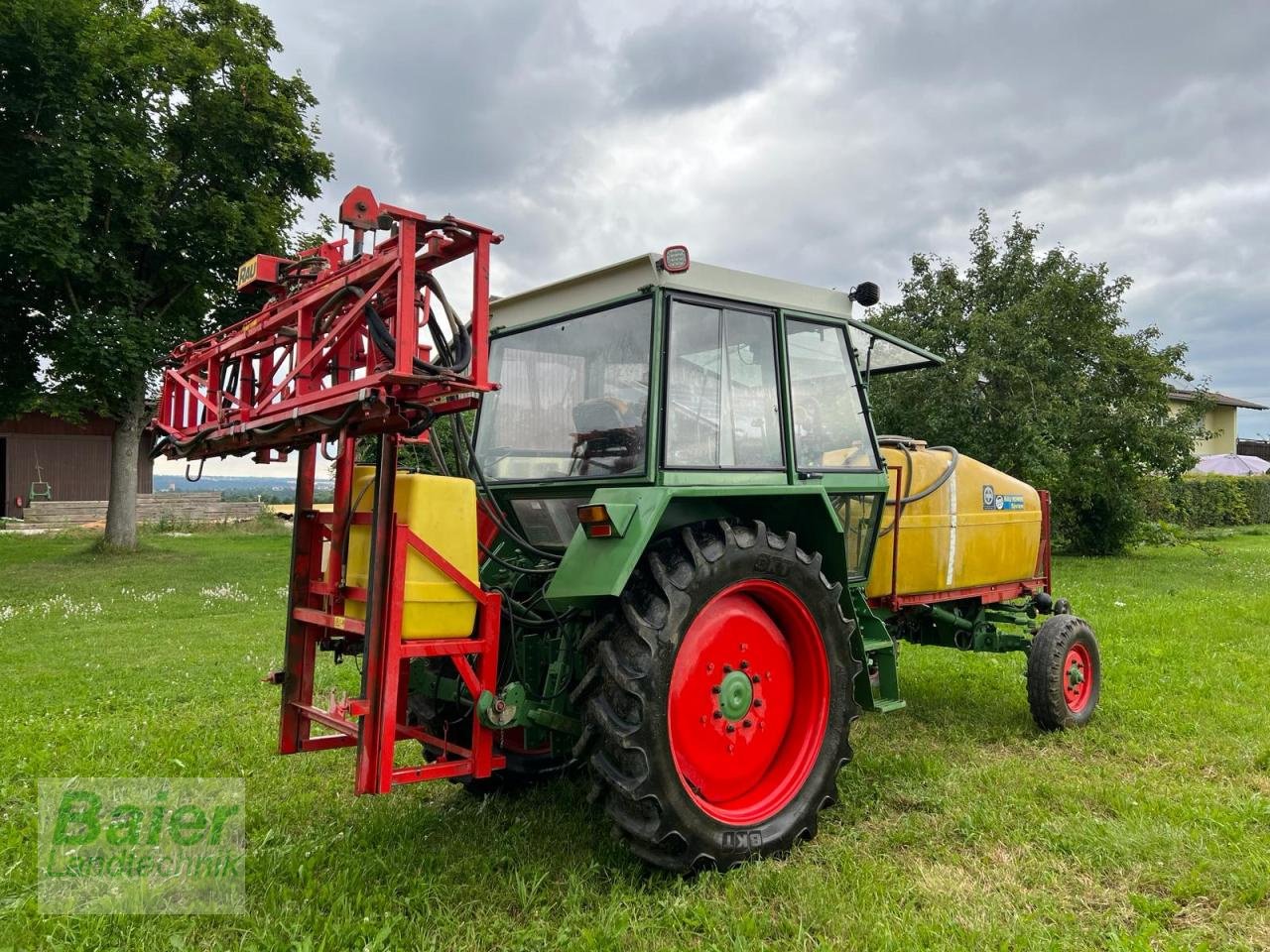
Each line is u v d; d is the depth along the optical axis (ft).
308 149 49.67
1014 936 8.59
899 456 16.51
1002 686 19.29
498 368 13.42
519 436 12.90
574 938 8.61
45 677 20.30
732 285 11.77
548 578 12.37
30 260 37.47
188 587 37.96
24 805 12.07
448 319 8.95
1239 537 70.79
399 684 10.39
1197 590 35.29
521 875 10.05
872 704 12.62
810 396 13.17
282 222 48.80
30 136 38.60
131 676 20.63
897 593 15.62
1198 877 9.82
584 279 11.79
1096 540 53.36
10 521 71.67
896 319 47.55
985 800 12.35
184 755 14.30
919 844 11.08
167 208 44.16
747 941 8.58
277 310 10.49
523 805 12.42
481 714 9.86
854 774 13.60
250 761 14.19
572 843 11.03
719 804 10.84
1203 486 83.76
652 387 10.69
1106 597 33.40
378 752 9.05
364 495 10.26
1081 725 16.19
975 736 15.83
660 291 10.87
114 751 14.49
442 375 8.10
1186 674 19.72
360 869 10.02
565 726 10.62
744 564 10.64
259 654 23.66
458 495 9.91
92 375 41.83
